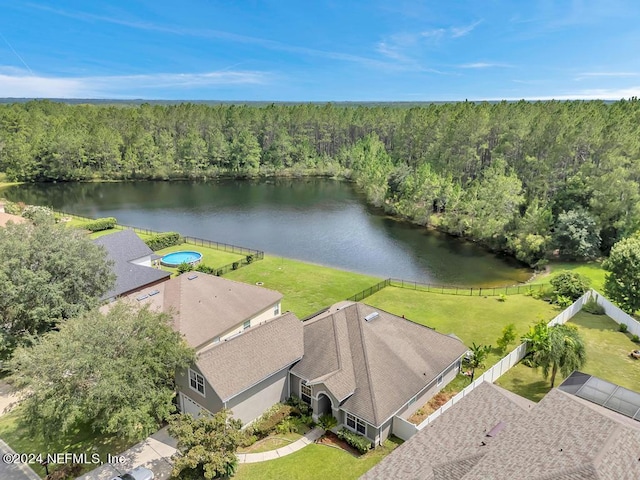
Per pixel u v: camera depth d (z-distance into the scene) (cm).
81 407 1933
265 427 2302
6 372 2794
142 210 8475
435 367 2583
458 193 6744
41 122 12319
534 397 2628
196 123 12650
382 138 13225
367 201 9369
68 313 2738
